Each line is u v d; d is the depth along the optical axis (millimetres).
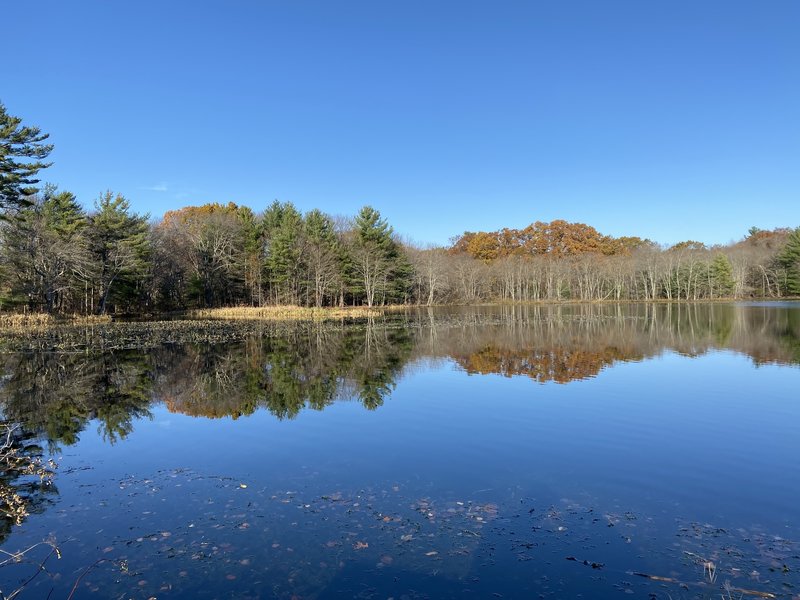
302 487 8656
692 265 82562
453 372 19781
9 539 6941
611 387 16594
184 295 65062
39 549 6648
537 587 5641
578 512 7582
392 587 5684
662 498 8070
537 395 15539
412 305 81250
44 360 23297
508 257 98250
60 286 44312
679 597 5418
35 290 42875
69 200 49438
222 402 15141
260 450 10703
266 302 68438
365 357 23906
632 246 110938
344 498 8164
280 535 6941
